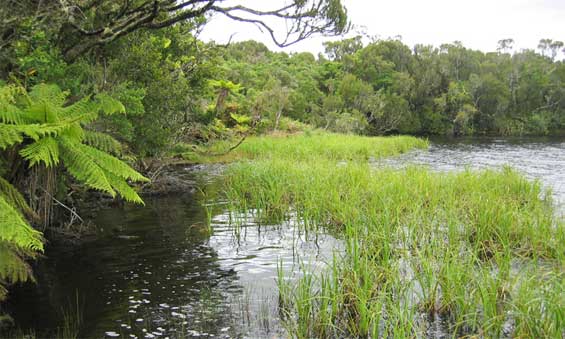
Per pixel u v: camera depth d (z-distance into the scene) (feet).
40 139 19.15
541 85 214.07
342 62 226.17
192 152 73.87
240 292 22.00
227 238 30.76
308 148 82.17
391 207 33.04
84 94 32.30
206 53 61.46
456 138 171.32
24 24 30.83
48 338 17.67
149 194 45.85
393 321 17.60
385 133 194.80
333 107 170.71
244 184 45.75
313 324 18.07
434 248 23.90
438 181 42.19
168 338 17.78
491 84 204.85
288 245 28.94
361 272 21.62
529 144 134.51
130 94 35.01
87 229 32.45
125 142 45.01
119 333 18.12
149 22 35.68
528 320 16.78
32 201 25.53
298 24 36.88
